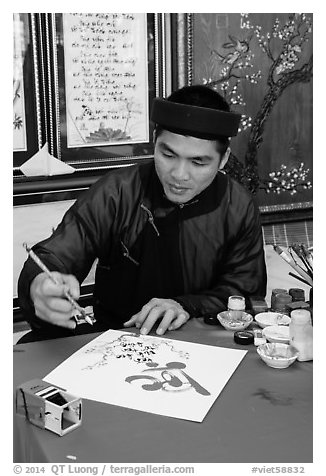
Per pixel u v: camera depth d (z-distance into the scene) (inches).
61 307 45.2
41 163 110.6
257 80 129.3
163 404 36.2
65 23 108.1
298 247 48.5
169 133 51.4
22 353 43.0
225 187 61.2
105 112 115.2
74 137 113.2
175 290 61.0
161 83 119.4
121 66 114.9
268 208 137.6
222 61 124.5
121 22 113.1
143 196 60.5
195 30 120.3
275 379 39.6
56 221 114.0
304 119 136.6
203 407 35.8
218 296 54.6
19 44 104.7
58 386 37.2
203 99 53.2
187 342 45.2
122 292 62.2
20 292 50.0
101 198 60.2
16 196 109.3
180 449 31.9
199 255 60.5
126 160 118.8
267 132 133.3
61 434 32.8
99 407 35.7
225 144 53.6
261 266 61.6
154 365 41.2
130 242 60.7
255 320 48.7
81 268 58.5
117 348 43.8
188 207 59.7
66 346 44.3
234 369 40.8
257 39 127.0
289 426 34.1
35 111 108.5
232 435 33.1
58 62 108.9
